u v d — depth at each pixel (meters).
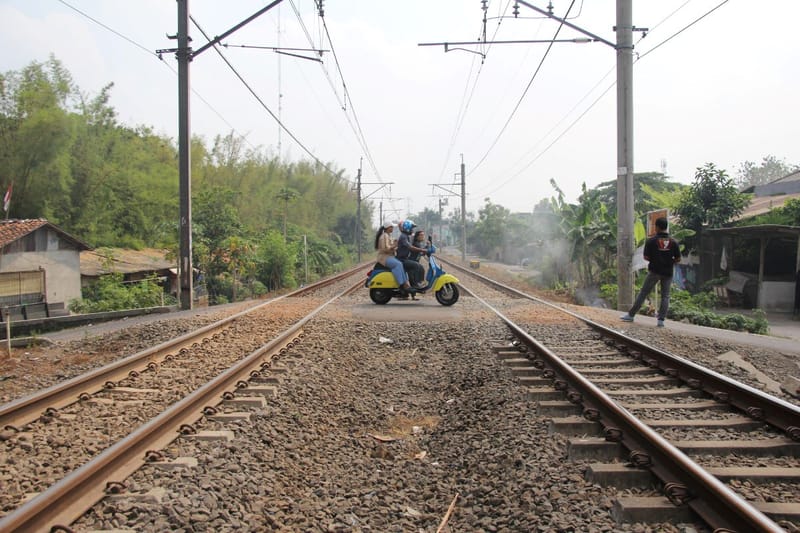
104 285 23.09
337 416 7.05
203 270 26.56
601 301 21.45
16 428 5.69
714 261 25.38
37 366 9.23
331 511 4.61
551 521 4.05
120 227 31.84
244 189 41.81
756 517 3.40
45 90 26.09
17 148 25.44
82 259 26.53
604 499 4.26
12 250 21.42
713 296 23.44
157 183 32.84
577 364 8.49
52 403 6.43
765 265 24.64
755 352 9.89
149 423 5.17
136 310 16.33
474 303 16.19
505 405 6.74
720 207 25.08
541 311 14.31
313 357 9.17
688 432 5.57
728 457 4.98
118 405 6.67
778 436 5.46
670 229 23.36
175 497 4.27
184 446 5.32
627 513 4.00
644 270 20.84
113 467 4.54
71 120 26.61
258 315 13.30
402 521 4.52
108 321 15.38
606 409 5.78
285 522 4.35
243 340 10.45
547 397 6.86
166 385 7.49
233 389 7.08
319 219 64.62
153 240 31.66
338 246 63.50
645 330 11.59
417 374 9.06
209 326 10.92
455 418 6.91
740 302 23.69
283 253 31.75
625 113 15.73
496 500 4.58
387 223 15.89
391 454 6.08
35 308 17.36
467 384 8.02
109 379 7.46
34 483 4.62
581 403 6.28
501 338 10.46
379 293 15.73
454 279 15.44
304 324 11.69
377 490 5.08
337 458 5.87
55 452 5.24
